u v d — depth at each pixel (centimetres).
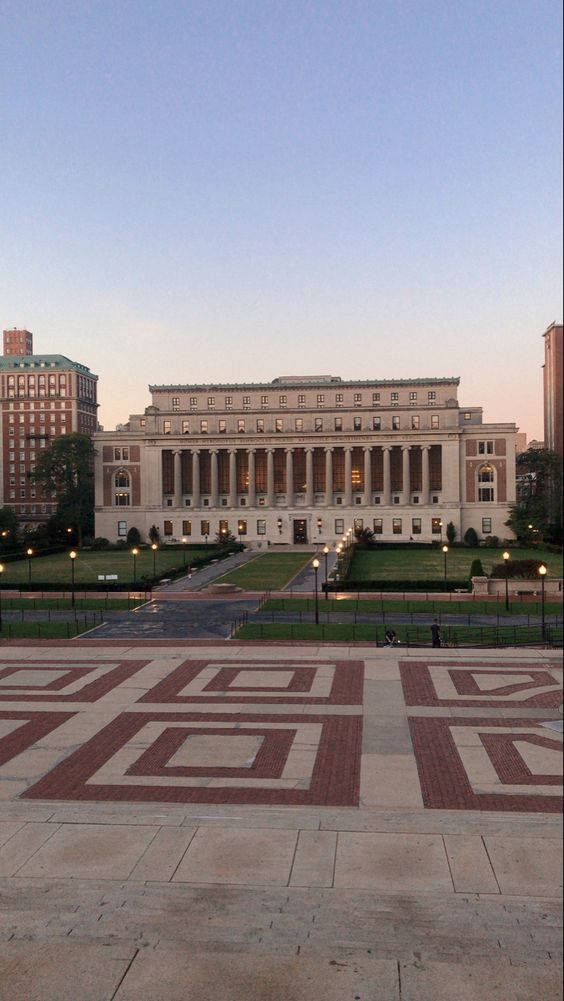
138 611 6888
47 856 2203
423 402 15750
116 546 14888
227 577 9612
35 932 1806
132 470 15725
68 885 2031
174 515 15675
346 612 6662
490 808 2531
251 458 15675
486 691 3984
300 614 6519
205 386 15988
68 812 2519
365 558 11969
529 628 5753
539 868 2091
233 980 1616
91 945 1747
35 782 2822
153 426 15838
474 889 1983
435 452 15588
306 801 2606
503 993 1557
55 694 4038
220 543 14425
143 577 8881
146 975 1636
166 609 6994
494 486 15175
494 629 5684
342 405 15862
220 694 3994
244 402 15962
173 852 2219
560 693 3922
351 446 15462
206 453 15925
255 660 4766
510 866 2106
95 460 15762
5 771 2941
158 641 5409
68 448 15525
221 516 15625
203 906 1914
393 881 2034
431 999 1545
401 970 1641
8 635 5719
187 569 10181
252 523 15612
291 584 8831
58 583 8244
